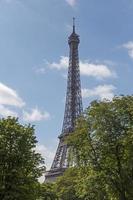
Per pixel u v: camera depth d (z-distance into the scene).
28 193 73.38
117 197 80.50
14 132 75.94
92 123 81.94
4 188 71.44
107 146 78.94
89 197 85.06
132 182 77.19
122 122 80.19
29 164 76.06
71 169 88.50
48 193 108.06
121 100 81.94
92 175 80.06
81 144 82.69
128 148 76.94
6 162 73.75
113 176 79.19
